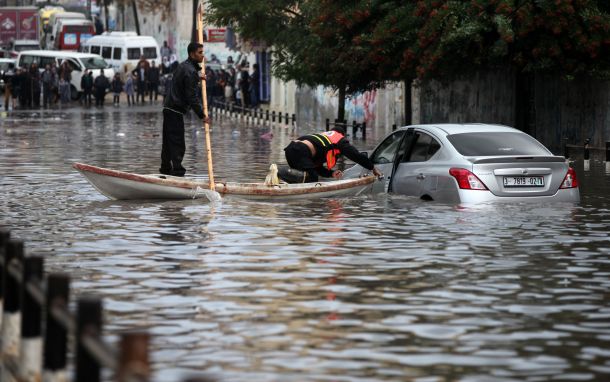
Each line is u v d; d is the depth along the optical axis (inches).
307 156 1430.9
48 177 1726.1
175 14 6801.2
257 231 1093.8
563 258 937.5
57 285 458.0
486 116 2694.4
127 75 5433.1
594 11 2100.1
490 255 949.8
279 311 725.3
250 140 2881.4
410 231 1088.2
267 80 5290.4
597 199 1385.3
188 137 3021.7
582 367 595.2
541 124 2596.0
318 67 2517.2
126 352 354.0
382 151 1441.9
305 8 2817.4
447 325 688.4
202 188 1381.6
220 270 873.5
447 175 1275.8
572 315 719.1
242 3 2930.6
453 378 573.0
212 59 5610.2
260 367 590.9
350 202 1338.6
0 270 598.2
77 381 402.6
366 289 799.7
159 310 726.5
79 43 6963.6
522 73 2326.5
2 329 567.8
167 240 1032.8
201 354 617.0
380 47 2277.3
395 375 577.3
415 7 2253.9
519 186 1266.0
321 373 580.1
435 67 2174.0
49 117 4151.1
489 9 2135.8
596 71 2194.9
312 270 874.8
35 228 1119.0
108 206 1315.2
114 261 914.1
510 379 572.4
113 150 2438.5
